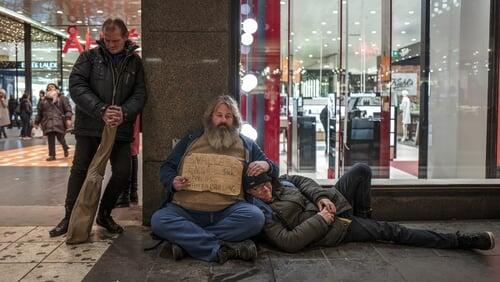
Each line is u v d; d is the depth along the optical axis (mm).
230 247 3621
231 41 4609
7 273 3365
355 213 4301
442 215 4941
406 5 7020
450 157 6547
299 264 3586
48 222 4824
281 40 5762
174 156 4082
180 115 4570
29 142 16047
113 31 4164
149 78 4531
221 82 4562
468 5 6504
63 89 24359
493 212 4980
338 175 5668
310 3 6418
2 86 23812
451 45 6723
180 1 4504
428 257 3754
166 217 3719
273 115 5547
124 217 5031
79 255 3764
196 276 3340
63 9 17719
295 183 4348
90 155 4355
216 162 3861
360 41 6969
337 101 6582
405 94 6918
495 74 6250
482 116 6363
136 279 3283
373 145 6547
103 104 4074
